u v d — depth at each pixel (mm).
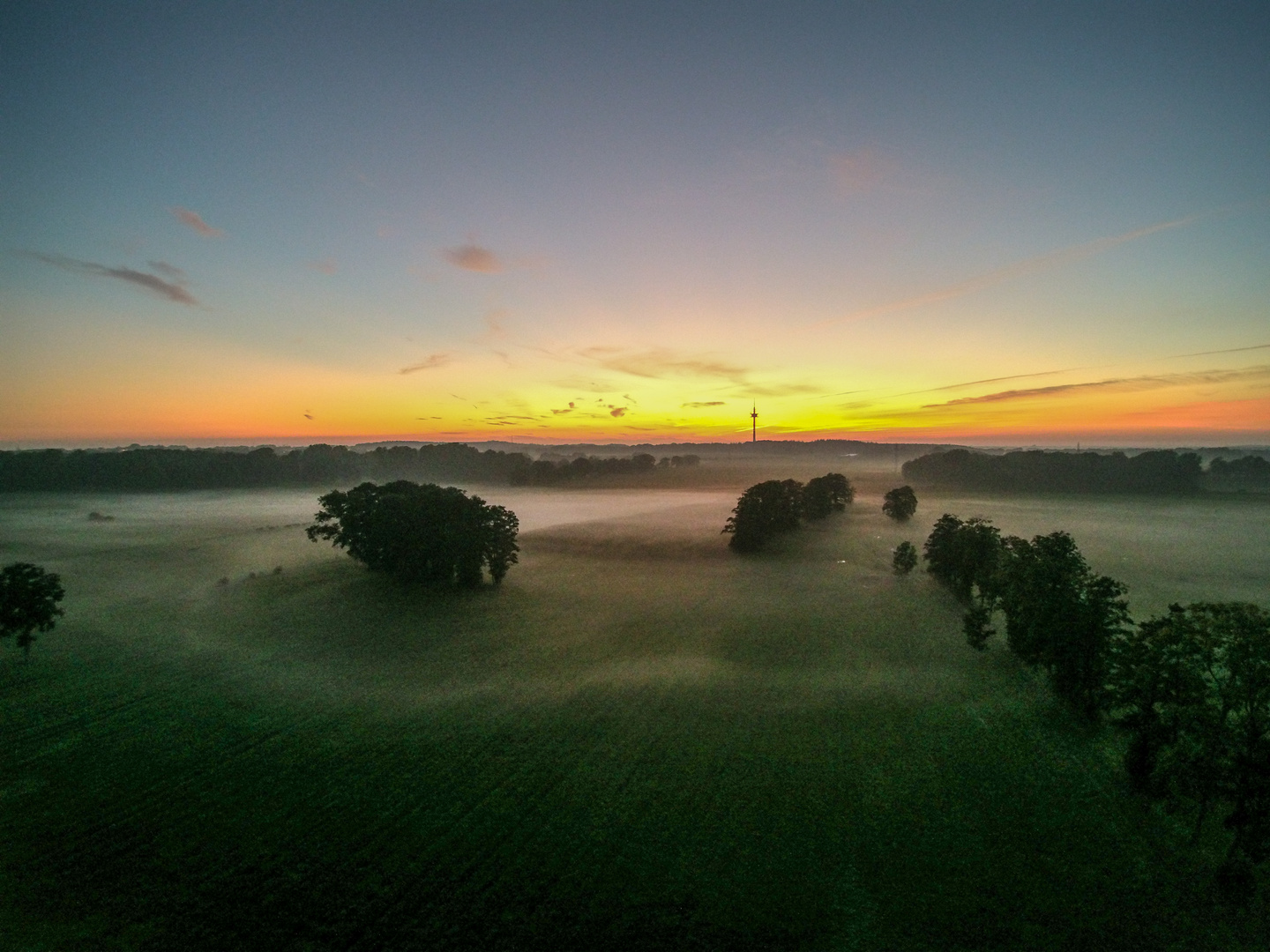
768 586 84438
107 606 73062
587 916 27000
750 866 29953
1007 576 55031
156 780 37062
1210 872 29016
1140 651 32719
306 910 27312
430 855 30719
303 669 54312
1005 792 35406
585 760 39188
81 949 25141
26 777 37281
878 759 38938
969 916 26875
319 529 93812
